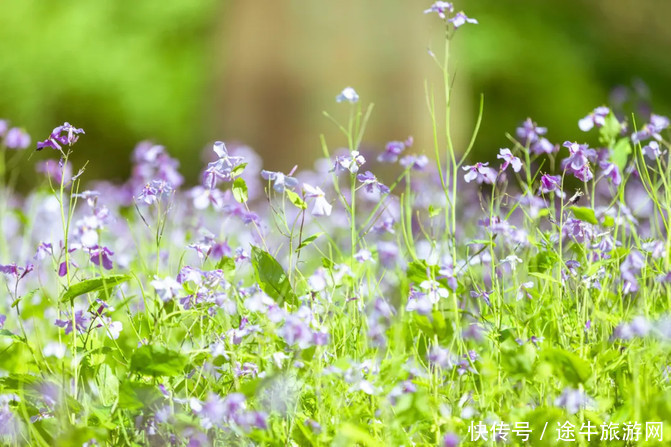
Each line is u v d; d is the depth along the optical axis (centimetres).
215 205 399
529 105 2289
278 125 1069
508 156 420
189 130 2280
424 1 1067
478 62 2238
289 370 354
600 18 2475
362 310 416
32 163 1297
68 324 388
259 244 465
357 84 1049
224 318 412
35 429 349
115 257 536
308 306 389
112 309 389
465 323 438
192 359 363
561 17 2412
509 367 361
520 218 609
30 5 2284
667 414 328
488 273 482
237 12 1098
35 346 420
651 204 532
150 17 2308
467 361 381
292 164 1060
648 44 2516
